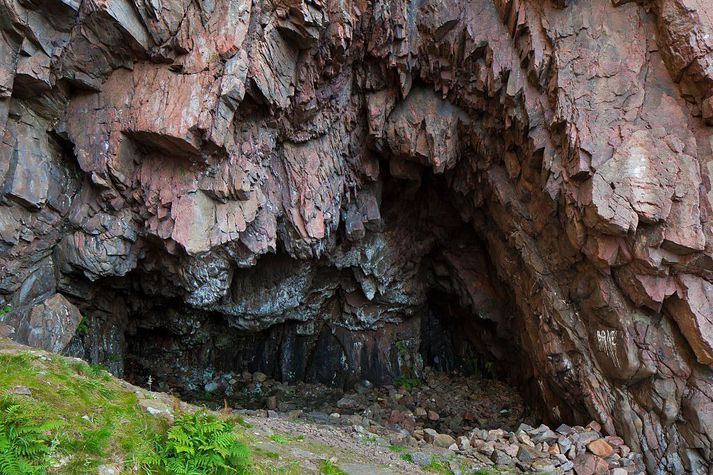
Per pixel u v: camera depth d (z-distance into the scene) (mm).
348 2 8156
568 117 7922
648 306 7695
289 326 13484
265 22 7730
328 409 11492
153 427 4215
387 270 12570
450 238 12594
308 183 9359
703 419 7172
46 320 7789
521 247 9602
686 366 7477
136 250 8586
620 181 7363
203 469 3943
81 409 4105
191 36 7516
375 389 13000
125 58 7641
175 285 9656
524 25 8391
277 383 13078
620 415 8047
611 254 7645
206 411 5621
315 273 12219
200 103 7348
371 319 13398
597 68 7941
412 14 8852
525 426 8438
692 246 7043
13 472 3080
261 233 9016
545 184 8445
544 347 9242
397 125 9727
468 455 7621
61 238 8219
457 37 8867
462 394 12633
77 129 7738
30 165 7512
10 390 4000
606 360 8211
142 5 7082
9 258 7504
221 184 8094
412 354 13828
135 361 12398
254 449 4965
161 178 7984
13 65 6945
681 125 7562
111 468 3559
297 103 8648
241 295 11570
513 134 9016
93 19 6980
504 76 8672
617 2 8062
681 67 7477
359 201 10898
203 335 12719
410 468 6336
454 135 9836
